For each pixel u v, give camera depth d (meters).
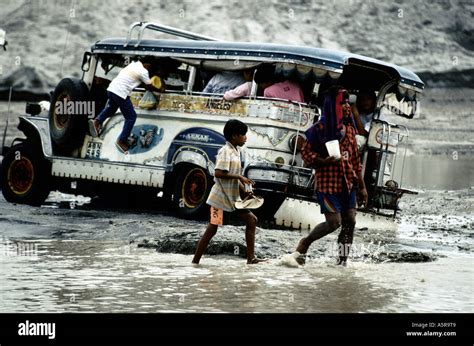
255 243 18.00
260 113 22.31
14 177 27.97
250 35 69.75
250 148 22.36
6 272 14.82
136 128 25.09
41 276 14.52
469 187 39.09
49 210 25.25
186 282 14.30
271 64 22.64
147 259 16.81
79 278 14.43
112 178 25.55
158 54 24.83
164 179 24.45
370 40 73.56
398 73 23.59
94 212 25.22
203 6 70.50
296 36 71.12
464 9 77.56
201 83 24.83
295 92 22.78
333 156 16.45
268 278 14.97
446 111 66.75
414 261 18.09
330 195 16.64
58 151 27.09
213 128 23.36
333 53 22.16
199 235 18.36
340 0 75.00
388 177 24.61
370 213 23.69
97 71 26.88
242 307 12.44
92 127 25.33
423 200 33.38
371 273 16.06
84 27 67.81
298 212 22.09
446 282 15.35
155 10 69.50
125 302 12.53
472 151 55.72
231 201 16.33
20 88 62.66
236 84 23.50
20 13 67.81
